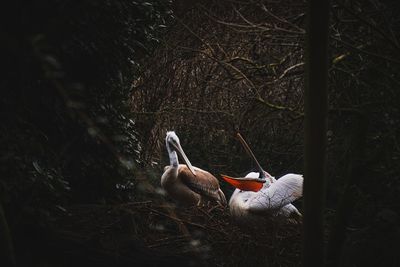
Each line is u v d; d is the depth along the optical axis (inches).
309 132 137.7
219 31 211.3
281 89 202.7
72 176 205.8
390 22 166.9
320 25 134.1
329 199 208.5
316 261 141.8
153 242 194.2
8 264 142.5
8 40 144.6
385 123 157.5
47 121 188.7
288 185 209.5
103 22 198.8
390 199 178.2
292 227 209.0
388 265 164.7
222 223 214.8
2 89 169.6
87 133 201.5
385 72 159.9
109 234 174.2
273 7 178.9
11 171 165.8
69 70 192.1
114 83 211.0
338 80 173.6
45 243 167.2
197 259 178.2
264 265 187.8
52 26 173.6
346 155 177.6
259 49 197.5
